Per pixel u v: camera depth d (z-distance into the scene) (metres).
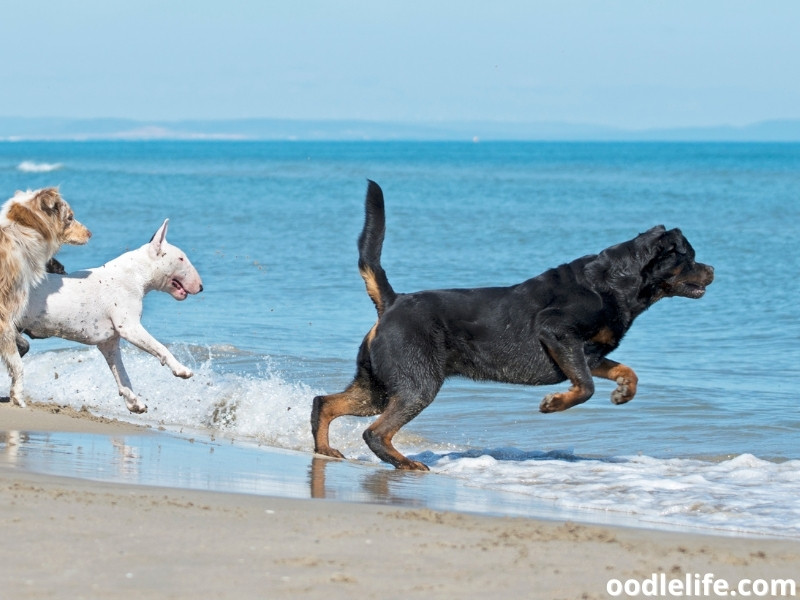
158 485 5.81
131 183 53.72
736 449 8.39
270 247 22.66
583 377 7.66
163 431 8.36
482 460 7.66
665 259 7.86
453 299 7.85
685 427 9.19
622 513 6.02
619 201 40.38
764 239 24.98
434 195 44.56
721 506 6.20
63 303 8.87
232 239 24.27
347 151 165.62
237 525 4.68
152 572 3.87
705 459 8.06
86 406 9.62
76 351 11.73
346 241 23.89
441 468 7.53
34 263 8.65
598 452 8.38
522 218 31.45
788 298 16.47
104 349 9.30
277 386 10.19
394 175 68.31
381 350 7.69
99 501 4.98
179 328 13.74
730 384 10.98
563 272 7.93
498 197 43.12
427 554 4.36
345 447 8.66
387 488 6.45
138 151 160.75
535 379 7.91
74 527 4.43
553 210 35.19
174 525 4.59
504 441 8.83
